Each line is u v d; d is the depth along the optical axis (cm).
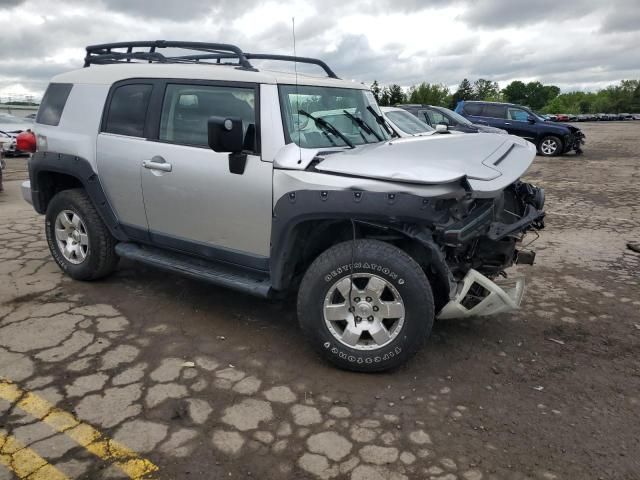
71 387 320
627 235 716
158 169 405
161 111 412
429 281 362
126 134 430
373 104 479
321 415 299
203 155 383
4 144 1672
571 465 263
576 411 308
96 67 467
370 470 257
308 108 392
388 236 349
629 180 1265
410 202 307
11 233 666
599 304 468
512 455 269
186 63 440
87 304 442
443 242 323
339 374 343
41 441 272
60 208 481
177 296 463
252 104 370
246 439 278
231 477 251
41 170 484
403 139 446
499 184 330
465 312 340
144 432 281
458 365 358
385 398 317
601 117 8394
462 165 343
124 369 342
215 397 314
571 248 648
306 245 363
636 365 363
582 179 1287
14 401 304
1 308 430
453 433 286
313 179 332
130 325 405
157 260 430
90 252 468
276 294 376
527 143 446
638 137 3144
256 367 349
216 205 380
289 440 277
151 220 427
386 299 337
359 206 316
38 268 529
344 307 335
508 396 322
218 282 391
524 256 417
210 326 408
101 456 262
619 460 267
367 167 325
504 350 380
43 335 385
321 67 486
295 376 340
